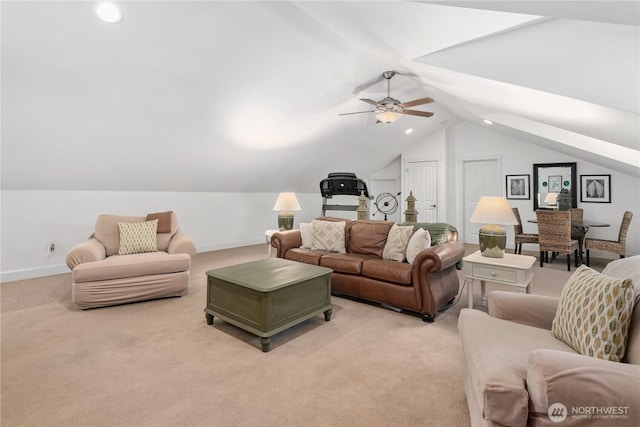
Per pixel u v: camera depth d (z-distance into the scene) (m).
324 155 6.45
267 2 2.70
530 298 1.81
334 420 1.58
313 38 3.26
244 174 5.95
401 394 1.78
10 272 4.04
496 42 1.98
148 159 4.43
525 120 4.06
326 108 4.80
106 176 4.46
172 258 3.38
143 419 1.58
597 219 5.51
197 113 3.89
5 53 2.56
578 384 0.97
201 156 4.83
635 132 1.99
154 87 3.31
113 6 2.44
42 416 1.60
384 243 3.55
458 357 2.19
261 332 2.31
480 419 1.25
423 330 2.63
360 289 3.21
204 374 1.98
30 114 3.12
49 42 2.57
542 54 1.79
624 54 1.56
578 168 5.67
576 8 1.06
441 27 1.96
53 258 4.37
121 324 2.73
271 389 1.83
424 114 4.27
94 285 3.02
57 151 3.69
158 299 3.38
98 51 2.77
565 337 1.44
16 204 4.07
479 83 2.32
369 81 4.39
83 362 2.11
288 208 4.73
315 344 2.38
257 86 3.80
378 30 2.28
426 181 7.46
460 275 4.37
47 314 2.94
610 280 1.35
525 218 6.25
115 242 3.63
